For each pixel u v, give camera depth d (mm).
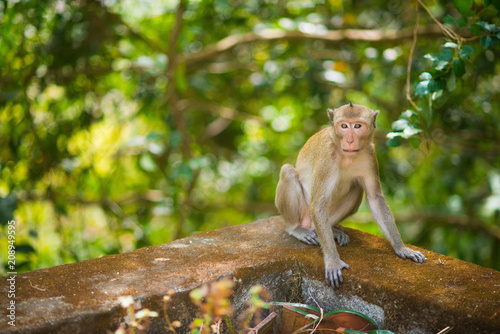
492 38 4363
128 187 9055
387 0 7988
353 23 8383
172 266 3434
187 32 7871
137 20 8609
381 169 7703
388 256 3807
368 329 3150
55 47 7277
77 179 7543
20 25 6727
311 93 7719
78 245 7289
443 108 7641
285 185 4445
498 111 7805
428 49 7234
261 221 4555
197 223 8883
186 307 3096
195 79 8484
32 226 6488
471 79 7070
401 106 7609
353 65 8242
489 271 3484
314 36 7539
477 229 7930
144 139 6941
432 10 7242
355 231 4371
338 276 3467
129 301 2582
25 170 7594
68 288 3066
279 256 3670
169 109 7879
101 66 7875
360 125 3859
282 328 3285
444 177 7973
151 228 8906
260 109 9523
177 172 6746
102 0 7359
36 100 7203
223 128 9422
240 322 3398
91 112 7691
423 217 8117
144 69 7719
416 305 3119
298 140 9117
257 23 8383
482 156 7906
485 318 2904
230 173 9289
